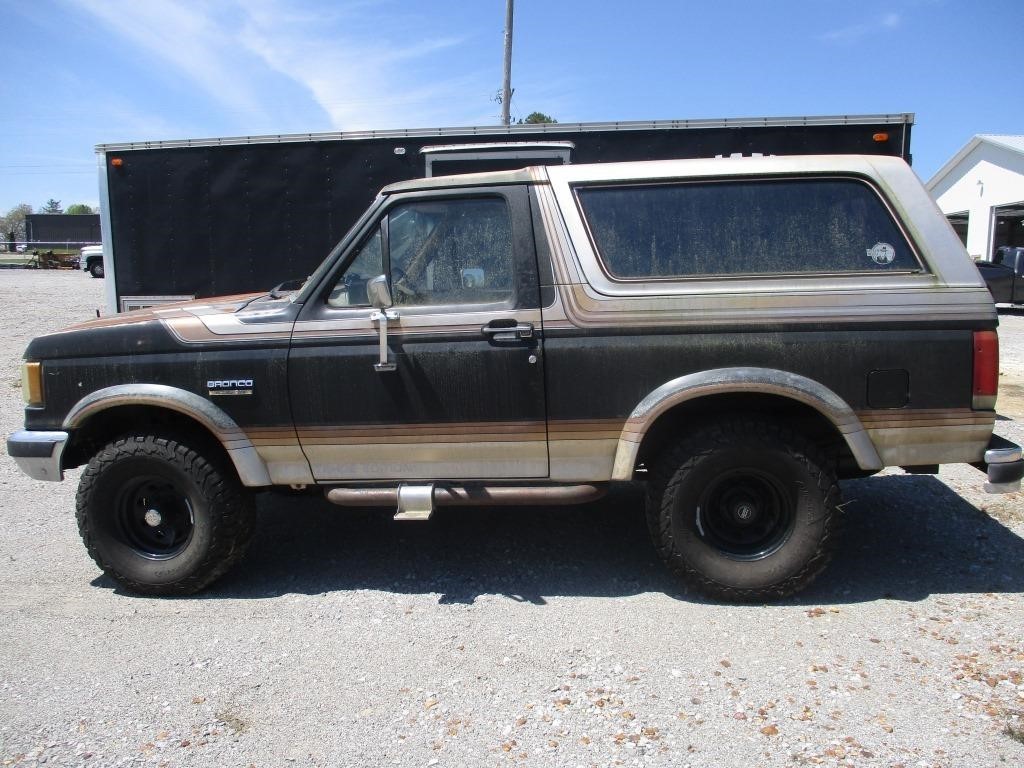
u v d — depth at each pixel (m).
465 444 4.00
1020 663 3.36
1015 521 5.06
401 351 3.97
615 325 3.87
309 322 4.05
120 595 4.27
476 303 4.01
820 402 3.75
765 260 3.89
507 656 3.52
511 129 8.23
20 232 83.50
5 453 7.32
